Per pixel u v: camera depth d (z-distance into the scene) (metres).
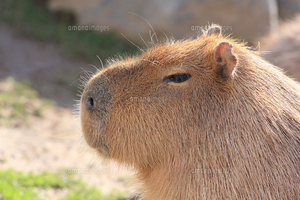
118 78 9.52
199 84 9.02
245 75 9.15
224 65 8.70
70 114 25.89
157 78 9.25
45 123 23.69
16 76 28.59
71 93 29.58
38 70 31.23
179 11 37.66
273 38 22.22
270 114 8.75
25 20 37.41
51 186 16.62
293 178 8.29
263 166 8.38
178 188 9.02
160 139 9.15
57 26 38.28
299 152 8.53
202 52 9.32
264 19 38.75
